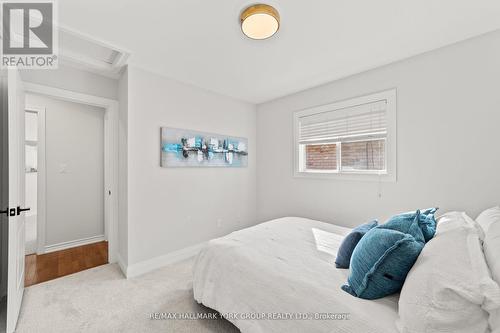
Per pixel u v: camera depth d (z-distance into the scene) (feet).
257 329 4.27
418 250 3.75
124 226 8.46
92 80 8.79
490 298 2.47
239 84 10.19
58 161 10.99
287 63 8.18
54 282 7.64
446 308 2.78
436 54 7.18
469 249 3.28
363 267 4.00
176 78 9.52
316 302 3.80
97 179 12.36
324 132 10.14
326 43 6.92
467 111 6.64
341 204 9.52
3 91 6.52
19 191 6.08
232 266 5.27
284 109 11.75
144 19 5.79
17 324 5.55
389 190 8.17
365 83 8.81
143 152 8.61
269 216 12.51
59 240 11.00
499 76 6.16
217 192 11.24
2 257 6.72
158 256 8.97
